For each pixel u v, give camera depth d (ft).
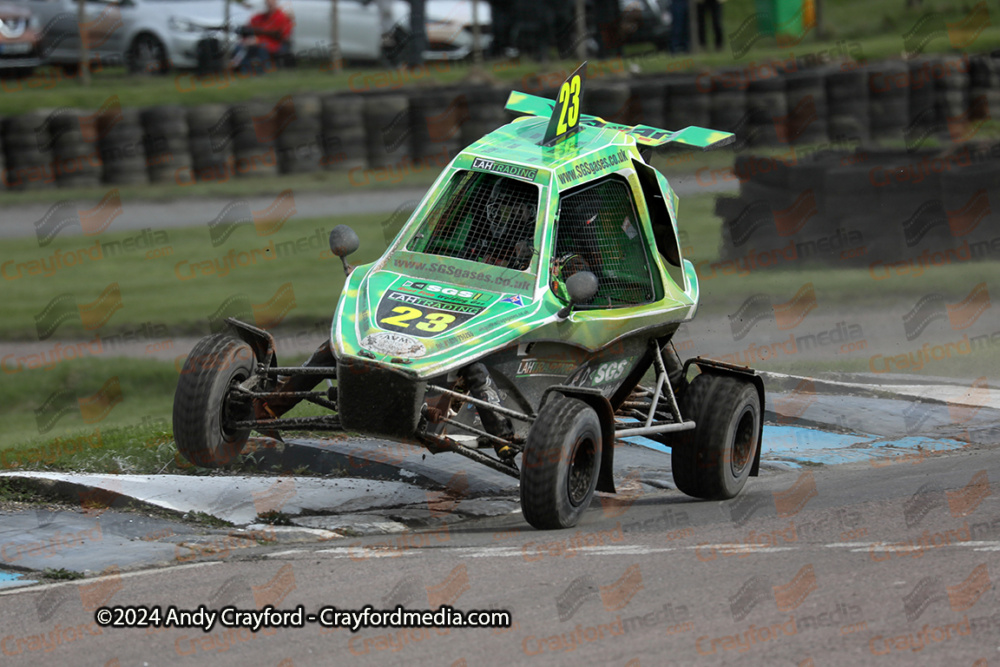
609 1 313.12
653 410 89.66
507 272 84.64
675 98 273.13
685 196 259.60
